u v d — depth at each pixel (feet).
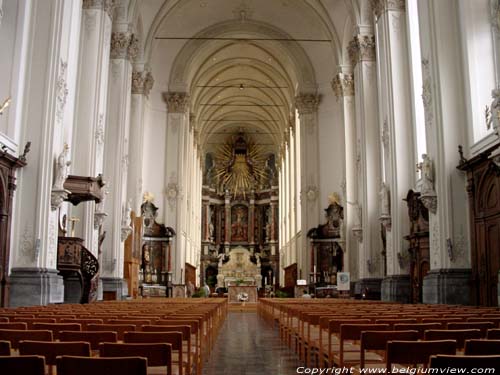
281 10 110.52
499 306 41.09
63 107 50.26
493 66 48.08
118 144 77.25
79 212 61.41
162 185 112.16
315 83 115.44
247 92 158.20
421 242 56.44
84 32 64.39
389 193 65.72
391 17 66.08
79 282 58.39
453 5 50.49
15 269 44.88
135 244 90.63
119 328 19.33
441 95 49.08
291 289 120.67
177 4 100.83
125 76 79.82
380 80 68.74
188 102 119.55
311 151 113.19
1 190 43.96
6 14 47.34
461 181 48.03
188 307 40.55
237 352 33.55
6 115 45.93
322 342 26.11
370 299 72.69
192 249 140.97
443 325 18.90
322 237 107.55
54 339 17.85
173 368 17.94
